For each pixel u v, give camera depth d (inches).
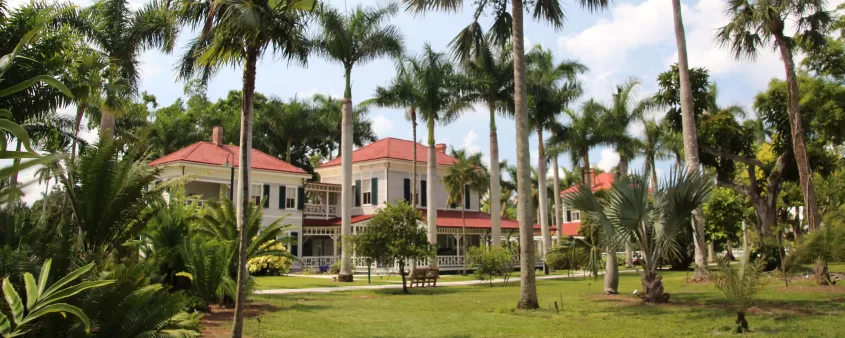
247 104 402.3
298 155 2391.7
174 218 619.8
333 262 1610.5
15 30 522.6
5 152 170.6
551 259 730.2
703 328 446.9
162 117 2113.7
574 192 634.8
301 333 456.8
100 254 374.6
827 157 1131.3
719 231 1695.4
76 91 607.8
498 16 686.5
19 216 377.4
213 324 502.0
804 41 909.2
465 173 1545.3
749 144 1180.5
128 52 829.2
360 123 2336.4
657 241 634.8
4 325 187.2
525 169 625.9
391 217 922.1
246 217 387.5
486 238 1675.7
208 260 574.2
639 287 911.7
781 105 1077.8
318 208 1732.3
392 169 1701.5
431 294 866.8
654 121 1550.2
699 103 1146.7
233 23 372.2
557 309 578.6
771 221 1130.0
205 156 1456.7
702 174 611.5
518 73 630.5
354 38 1155.9
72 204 469.7
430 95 1296.8
